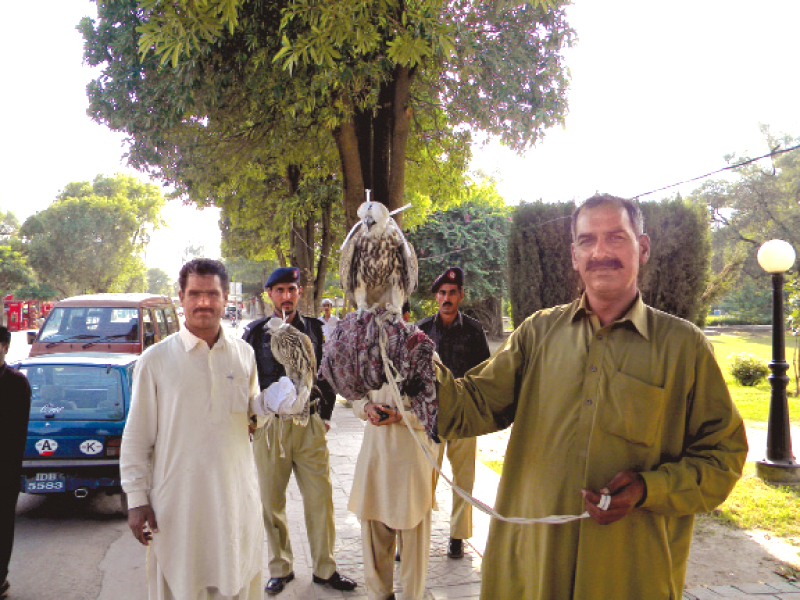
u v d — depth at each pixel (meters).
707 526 5.37
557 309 2.09
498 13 7.44
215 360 2.63
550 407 1.91
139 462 2.57
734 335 41.84
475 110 8.79
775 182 37.38
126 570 4.72
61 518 5.91
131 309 9.80
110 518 5.92
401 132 8.30
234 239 22.23
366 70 7.13
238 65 8.18
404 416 1.90
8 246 54.81
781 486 6.61
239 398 2.67
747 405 12.38
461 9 8.36
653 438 1.76
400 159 8.35
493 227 28.28
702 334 1.85
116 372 6.18
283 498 4.08
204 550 2.54
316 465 4.04
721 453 1.77
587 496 1.65
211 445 2.56
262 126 9.86
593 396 1.83
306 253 16.62
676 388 1.81
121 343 9.36
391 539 3.57
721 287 10.47
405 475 3.40
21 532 5.53
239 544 2.59
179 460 2.53
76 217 55.50
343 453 7.92
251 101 8.90
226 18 5.36
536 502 1.89
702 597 3.95
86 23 9.35
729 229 38.22
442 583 4.12
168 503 2.53
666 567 1.74
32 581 4.51
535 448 1.94
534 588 1.86
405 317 4.25
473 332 4.80
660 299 8.73
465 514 4.50
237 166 10.90
